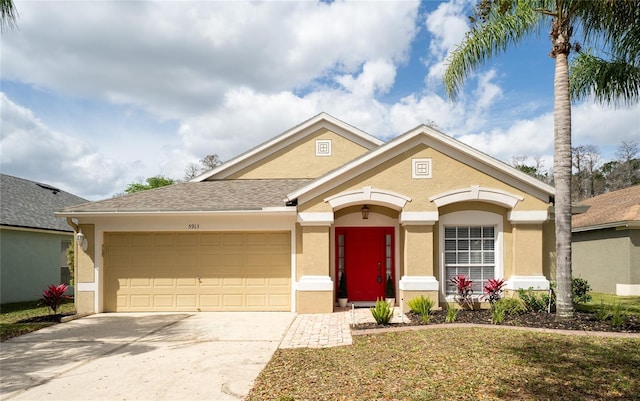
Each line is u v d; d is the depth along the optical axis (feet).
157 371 24.56
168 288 45.19
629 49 37.96
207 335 33.73
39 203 74.59
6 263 59.67
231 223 44.75
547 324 32.60
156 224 45.09
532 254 41.60
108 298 45.29
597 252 68.13
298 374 23.06
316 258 42.88
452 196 41.78
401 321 36.73
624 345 26.43
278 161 57.72
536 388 19.49
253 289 44.68
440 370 22.43
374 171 42.45
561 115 35.29
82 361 26.94
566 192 34.65
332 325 36.52
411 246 41.86
